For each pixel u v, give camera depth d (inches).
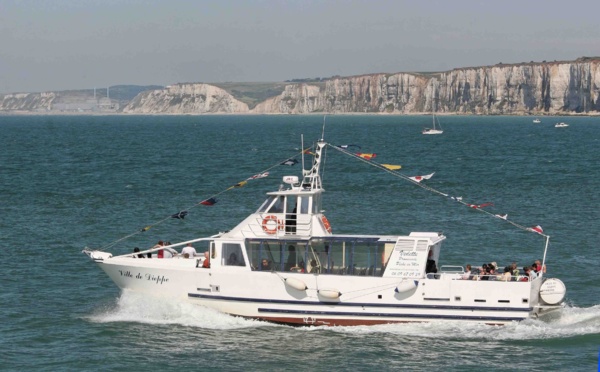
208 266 1886.1
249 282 1841.8
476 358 1648.6
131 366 1616.6
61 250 2682.1
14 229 3068.4
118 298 2082.9
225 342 1748.3
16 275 2329.0
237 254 1870.1
